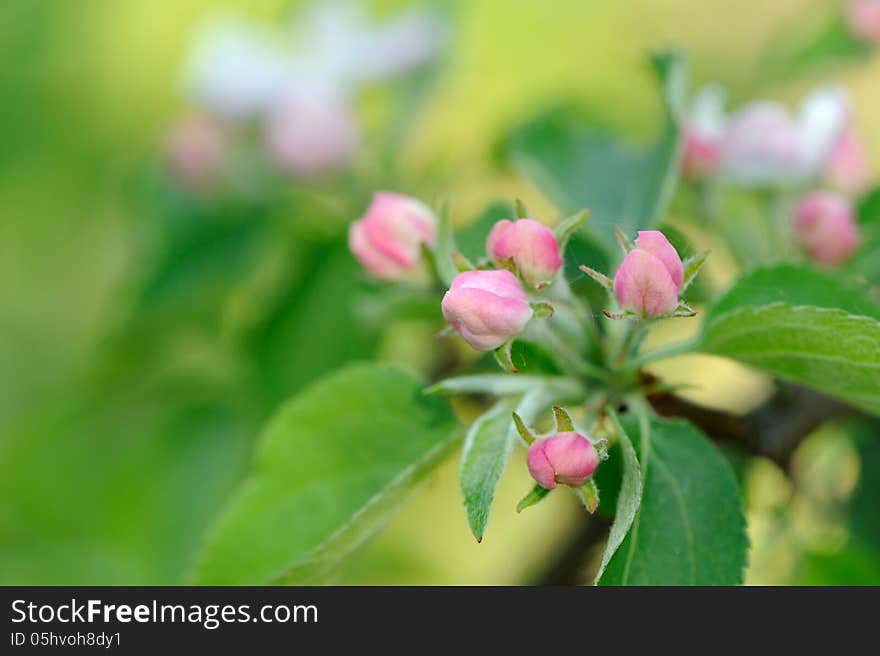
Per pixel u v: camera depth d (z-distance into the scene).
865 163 0.58
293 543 0.53
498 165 0.64
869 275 0.56
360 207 0.65
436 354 0.61
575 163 0.59
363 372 0.53
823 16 0.65
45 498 0.67
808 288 0.52
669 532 0.50
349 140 0.64
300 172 0.64
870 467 0.59
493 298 0.50
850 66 0.64
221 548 0.53
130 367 0.67
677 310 0.50
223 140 0.66
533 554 0.68
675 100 0.55
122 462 0.66
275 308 0.62
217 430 0.65
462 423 0.53
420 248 0.53
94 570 0.67
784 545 0.56
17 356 0.79
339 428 0.53
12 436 0.70
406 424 0.53
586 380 0.52
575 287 0.53
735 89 0.67
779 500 0.58
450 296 0.50
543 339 0.52
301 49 0.66
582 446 0.49
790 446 0.55
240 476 0.63
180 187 0.66
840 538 0.59
